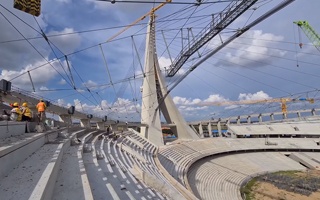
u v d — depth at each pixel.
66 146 13.87
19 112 12.36
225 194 29.20
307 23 62.41
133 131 47.47
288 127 61.62
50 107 21.48
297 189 32.00
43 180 5.82
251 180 36.59
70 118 25.77
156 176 17.83
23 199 4.72
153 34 62.38
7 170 6.36
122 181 12.30
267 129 62.66
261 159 48.47
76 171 9.06
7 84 14.27
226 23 26.36
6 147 6.28
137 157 25.70
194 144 51.06
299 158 47.56
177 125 65.31
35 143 9.95
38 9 8.69
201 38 31.28
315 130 57.59
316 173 39.97
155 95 61.50
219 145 52.78
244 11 23.81
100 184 9.84
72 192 6.96
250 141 57.31
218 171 38.88
